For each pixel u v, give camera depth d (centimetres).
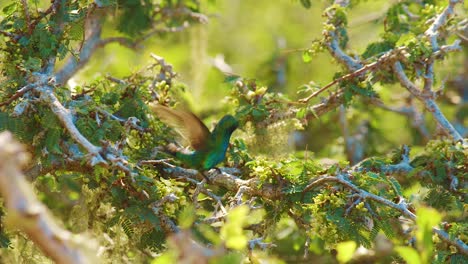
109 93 952
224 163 1001
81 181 923
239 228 508
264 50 1931
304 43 1897
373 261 1129
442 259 806
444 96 1598
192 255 501
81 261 423
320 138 1516
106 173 831
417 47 1073
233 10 1967
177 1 1389
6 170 393
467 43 1305
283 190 873
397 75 1089
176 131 960
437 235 834
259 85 1118
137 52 1341
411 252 567
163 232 858
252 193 891
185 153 880
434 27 1131
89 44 1259
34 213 404
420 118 1355
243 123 1067
